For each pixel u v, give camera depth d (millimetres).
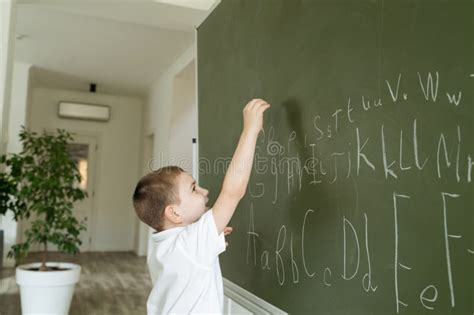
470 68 859
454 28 898
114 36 4668
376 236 1088
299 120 1468
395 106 1047
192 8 3379
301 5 1491
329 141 1300
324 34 1353
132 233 7477
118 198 7438
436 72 936
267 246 1646
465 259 847
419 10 990
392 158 1048
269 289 1616
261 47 1775
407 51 1020
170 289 1094
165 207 1175
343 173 1228
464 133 864
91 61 5598
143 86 6844
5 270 5199
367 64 1152
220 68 2203
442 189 906
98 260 6328
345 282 1193
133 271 5590
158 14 3514
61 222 3314
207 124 2350
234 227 1958
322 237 1311
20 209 3143
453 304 868
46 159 3535
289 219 1500
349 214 1193
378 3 1122
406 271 990
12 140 5473
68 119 7168
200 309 1069
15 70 5629
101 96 7398
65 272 3145
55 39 4801
